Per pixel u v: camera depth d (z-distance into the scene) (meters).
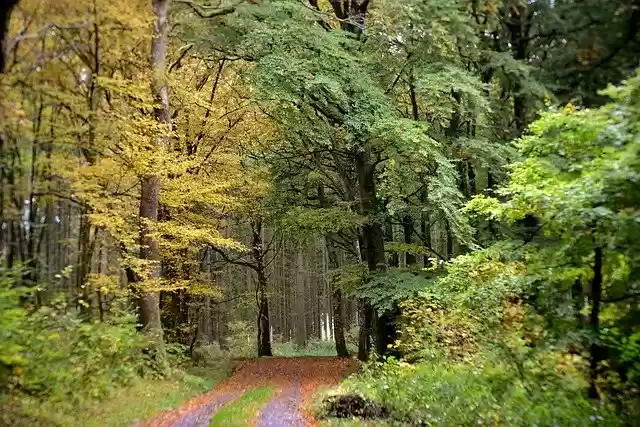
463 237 18.16
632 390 8.42
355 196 25.70
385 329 21.11
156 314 16.61
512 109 22.11
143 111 16.94
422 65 20.48
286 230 25.12
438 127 22.72
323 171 25.38
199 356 24.67
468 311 10.70
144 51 17.81
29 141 13.42
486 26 19.31
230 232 32.19
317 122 22.17
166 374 15.70
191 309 26.02
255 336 43.06
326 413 10.44
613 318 8.86
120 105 15.87
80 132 14.04
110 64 16.03
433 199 17.84
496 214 9.73
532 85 17.83
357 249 30.19
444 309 13.62
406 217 25.86
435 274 20.23
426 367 12.34
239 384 18.41
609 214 7.12
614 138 7.77
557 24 17.70
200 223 22.50
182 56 22.91
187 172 20.47
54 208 24.70
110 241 21.53
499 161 19.88
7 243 17.11
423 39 18.97
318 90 19.88
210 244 22.69
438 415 8.79
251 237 36.62
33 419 7.89
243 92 24.39
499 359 9.70
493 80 22.25
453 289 11.97
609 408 8.30
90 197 14.51
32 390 9.32
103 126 13.86
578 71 17.59
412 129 18.33
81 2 13.23
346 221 21.28
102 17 13.77
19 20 13.04
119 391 11.98
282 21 19.27
